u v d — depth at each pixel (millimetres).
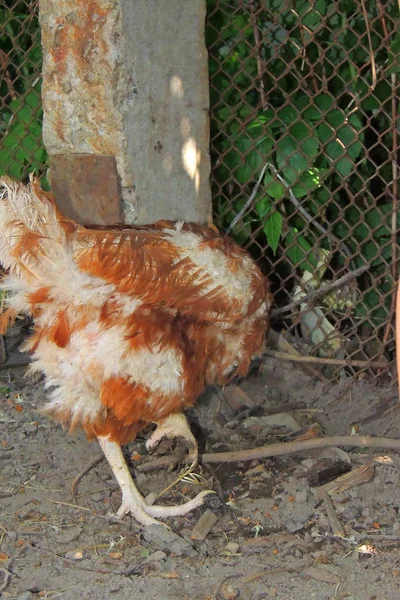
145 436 1853
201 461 1789
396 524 1660
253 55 1893
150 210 1815
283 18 1911
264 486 1752
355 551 1621
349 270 1966
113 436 1667
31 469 1781
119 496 1728
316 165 1944
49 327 1631
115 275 1602
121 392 1619
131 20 1737
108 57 1738
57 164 1821
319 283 1985
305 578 1581
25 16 1989
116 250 1605
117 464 1678
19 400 1944
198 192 1866
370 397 1934
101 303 1613
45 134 1813
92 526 1674
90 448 1827
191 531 1669
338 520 1675
